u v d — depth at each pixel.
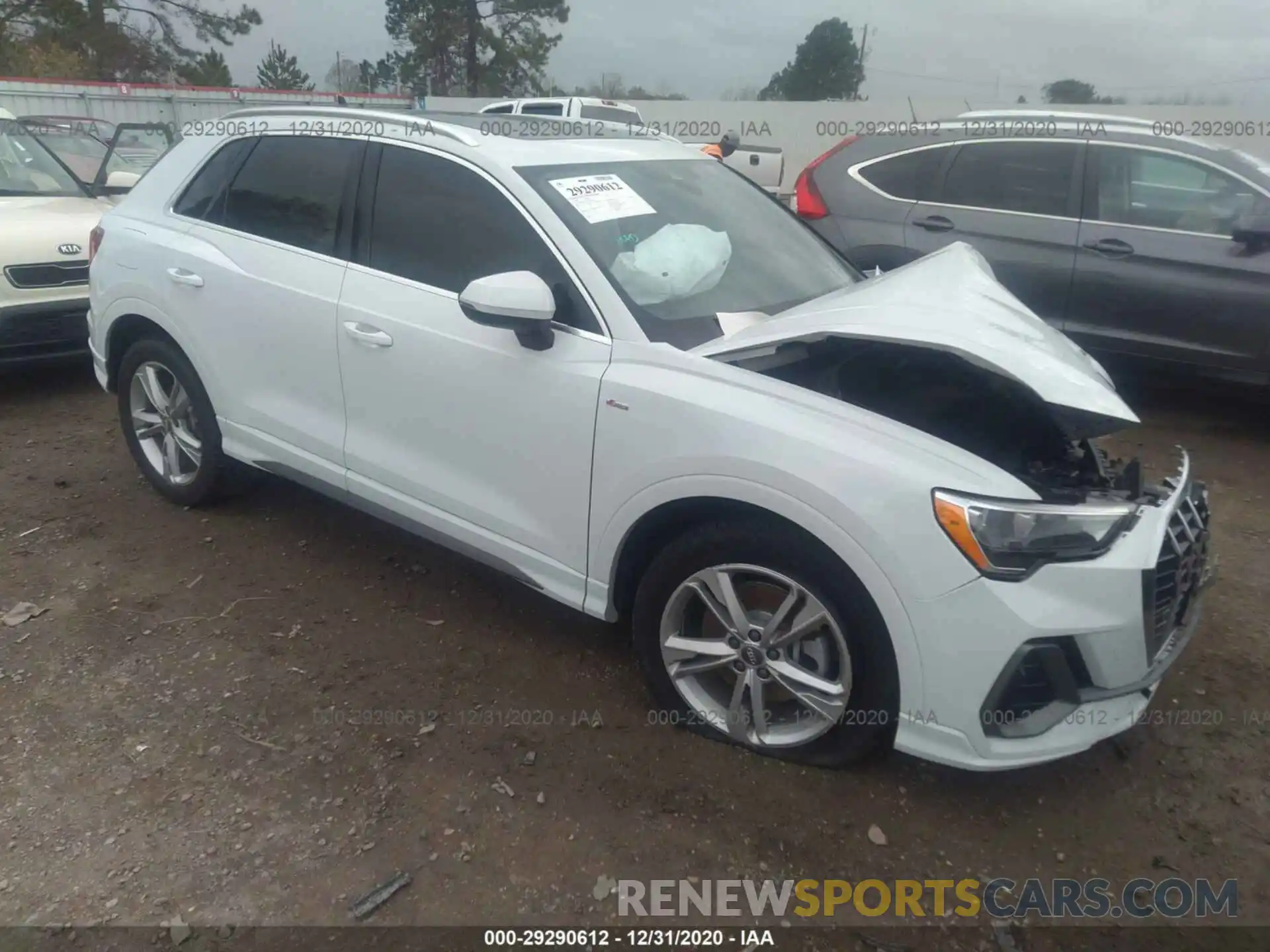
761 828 2.71
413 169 3.46
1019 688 2.51
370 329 3.43
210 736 3.02
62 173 7.09
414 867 2.55
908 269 3.41
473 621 3.71
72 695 3.20
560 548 3.12
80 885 2.46
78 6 32.09
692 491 2.73
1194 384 5.84
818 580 2.61
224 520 4.46
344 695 3.24
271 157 3.92
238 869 2.52
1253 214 5.41
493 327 3.09
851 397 2.99
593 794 2.81
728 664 2.88
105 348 4.54
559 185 3.24
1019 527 2.39
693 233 3.39
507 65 37.12
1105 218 5.90
